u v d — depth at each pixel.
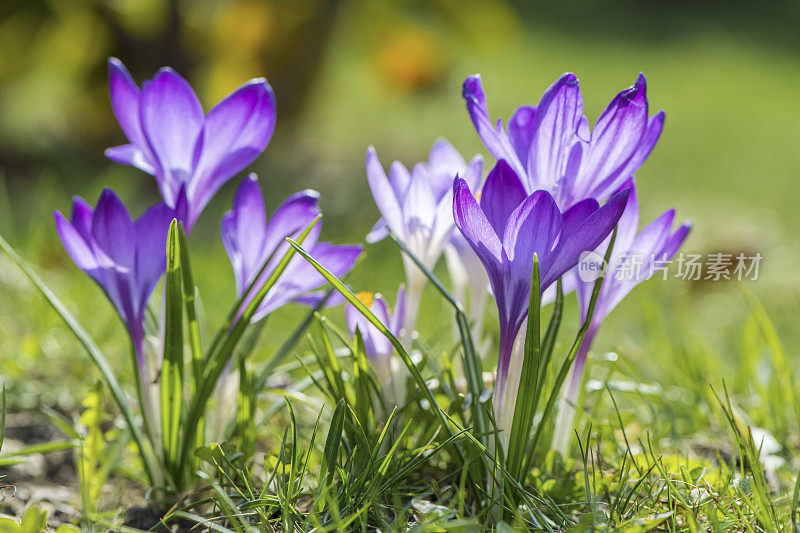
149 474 0.54
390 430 0.53
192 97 0.52
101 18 1.34
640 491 0.54
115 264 0.52
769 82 3.29
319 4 1.42
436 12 1.57
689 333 0.70
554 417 0.56
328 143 1.69
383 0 1.57
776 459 0.56
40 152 1.47
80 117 1.47
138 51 1.38
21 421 0.61
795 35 4.49
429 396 0.51
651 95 2.85
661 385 0.65
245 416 0.54
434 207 0.53
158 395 0.54
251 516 0.52
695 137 2.20
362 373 0.53
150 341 0.54
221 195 1.31
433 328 0.73
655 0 4.92
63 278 0.83
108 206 0.51
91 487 0.55
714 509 0.51
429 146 1.75
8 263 0.85
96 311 0.71
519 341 0.51
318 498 0.51
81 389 0.64
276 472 0.52
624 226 0.52
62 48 1.39
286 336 0.74
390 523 0.51
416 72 1.66
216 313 0.77
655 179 1.69
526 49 3.72
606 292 0.53
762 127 2.38
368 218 1.22
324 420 0.59
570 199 0.50
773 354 0.61
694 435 0.60
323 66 1.50
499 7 1.56
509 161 0.51
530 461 0.52
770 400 0.61
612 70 3.31
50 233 0.93
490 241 0.49
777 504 0.53
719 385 0.65
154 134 0.52
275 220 0.53
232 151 0.53
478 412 0.52
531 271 0.50
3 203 1.13
